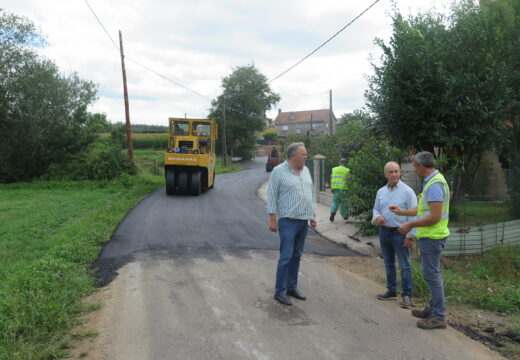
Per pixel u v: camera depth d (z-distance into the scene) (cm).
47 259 586
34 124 2264
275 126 7900
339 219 1020
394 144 926
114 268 588
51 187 2075
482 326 400
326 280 538
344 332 373
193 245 726
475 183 747
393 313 424
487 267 603
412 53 795
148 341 351
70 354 329
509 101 826
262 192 1817
